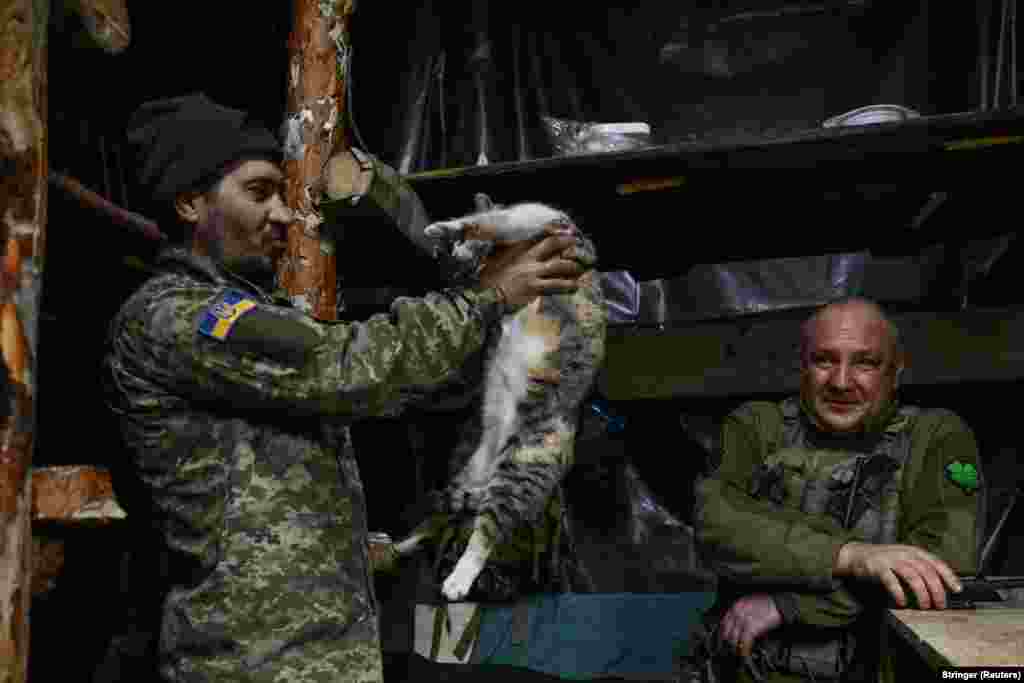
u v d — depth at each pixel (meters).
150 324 1.83
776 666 2.35
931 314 3.83
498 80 4.75
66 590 3.06
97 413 3.31
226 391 1.80
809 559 2.26
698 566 4.21
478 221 2.30
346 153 2.89
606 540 4.28
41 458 3.31
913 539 2.39
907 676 1.79
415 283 4.20
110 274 3.25
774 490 2.54
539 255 2.11
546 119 4.61
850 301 2.65
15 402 1.66
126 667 2.17
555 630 3.54
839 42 4.57
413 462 4.39
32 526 1.74
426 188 3.41
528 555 3.37
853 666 2.28
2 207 1.70
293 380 1.77
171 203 2.07
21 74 1.74
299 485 1.87
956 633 1.47
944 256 4.30
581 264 2.18
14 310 1.69
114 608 3.03
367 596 1.93
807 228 3.91
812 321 2.67
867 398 2.54
